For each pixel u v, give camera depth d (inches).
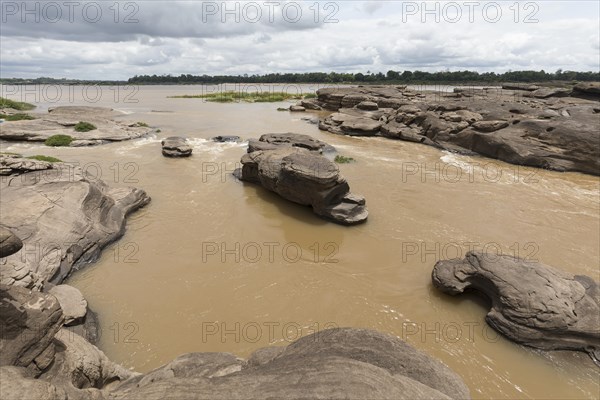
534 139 1146.7
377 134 1596.9
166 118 1998.0
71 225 565.6
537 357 402.0
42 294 297.7
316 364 229.9
